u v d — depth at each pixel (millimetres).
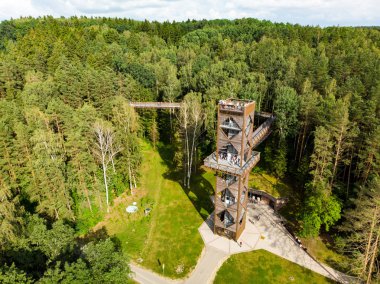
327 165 45719
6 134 45656
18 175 46844
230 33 140375
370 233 33688
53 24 124375
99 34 126750
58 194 44094
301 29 123750
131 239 45875
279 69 79688
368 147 42281
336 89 62281
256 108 70438
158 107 75062
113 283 28000
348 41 102625
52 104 54719
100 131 49906
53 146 45188
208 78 79938
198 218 50188
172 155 71375
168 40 141750
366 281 36906
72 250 31875
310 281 38188
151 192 57500
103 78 71375
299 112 55531
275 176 59812
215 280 38750
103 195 53375
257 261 41188
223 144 40406
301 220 45531
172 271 40188
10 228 31094
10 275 24406
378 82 58938
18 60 80875
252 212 51781
